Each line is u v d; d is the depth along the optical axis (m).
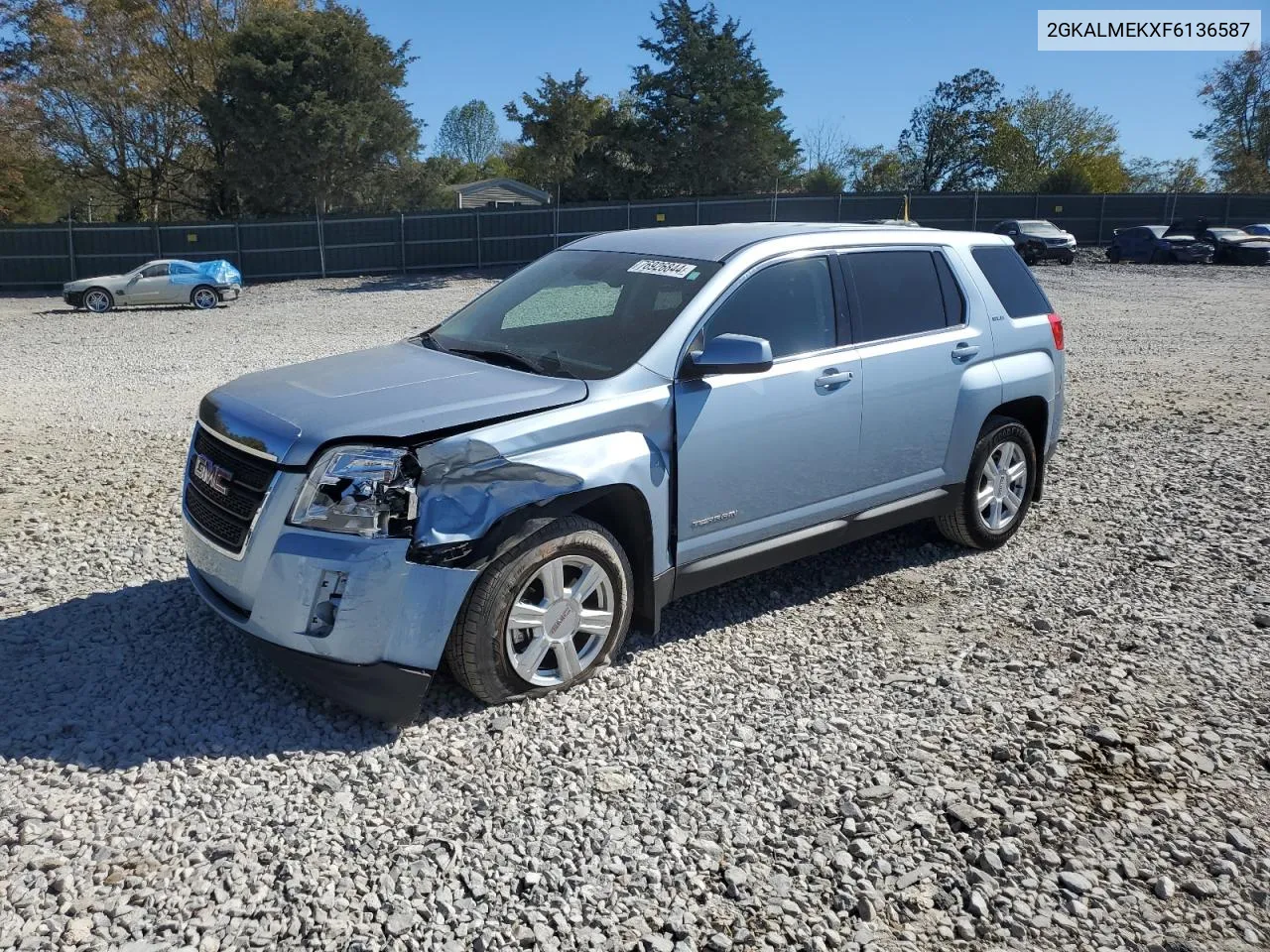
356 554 3.50
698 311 4.37
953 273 5.51
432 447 3.60
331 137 43.22
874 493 5.07
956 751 3.67
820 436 4.71
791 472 4.64
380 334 18.66
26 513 6.36
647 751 3.64
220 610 3.89
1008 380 5.59
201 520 4.03
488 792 3.38
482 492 3.64
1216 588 5.22
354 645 3.53
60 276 35.38
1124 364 13.11
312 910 2.80
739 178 45.41
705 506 4.36
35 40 45.69
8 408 10.67
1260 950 2.72
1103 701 4.03
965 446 5.43
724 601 5.06
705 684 4.16
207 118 44.66
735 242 4.77
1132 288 26.06
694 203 37.62
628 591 4.18
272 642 3.64
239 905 2.81
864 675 4.25
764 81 44.75
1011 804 3.34
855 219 39.31
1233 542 5.91
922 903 2.89
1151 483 7.21
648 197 46.00
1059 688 4.12
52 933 2.68
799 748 3.66
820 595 5.16
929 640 4.61
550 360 4.31
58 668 4.17
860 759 3.62
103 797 3.29
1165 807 3.33
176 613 4.74
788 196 38.41
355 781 3.41
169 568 5.34
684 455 4.21
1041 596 5.13
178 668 4.19
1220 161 65.50
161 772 3.45
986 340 5.53
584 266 5.04
